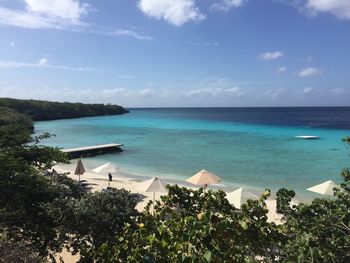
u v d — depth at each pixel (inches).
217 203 207.3
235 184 1122.7
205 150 1875.0
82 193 613.0
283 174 1258.0
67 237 408.5
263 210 184.9
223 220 163.5
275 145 2046.0
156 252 179.6
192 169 1382.9
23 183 401.4
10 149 447.8
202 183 789.9
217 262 155.4
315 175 1235.2
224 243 162.7
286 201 225.0
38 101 5118.1
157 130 3181.6
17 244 343.6
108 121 4675.2
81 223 401.4
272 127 3464.6
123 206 439.2
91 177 1240.2
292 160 1537.9
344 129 3147.1
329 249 191.3
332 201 233.6
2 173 388.8
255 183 1133.1
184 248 162.2
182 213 212.4
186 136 2618.1
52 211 400.2
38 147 488.4
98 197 434.9
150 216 218.5
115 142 2271.2
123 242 213.8
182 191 221.3
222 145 2071.9
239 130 3120.1
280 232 194.2
